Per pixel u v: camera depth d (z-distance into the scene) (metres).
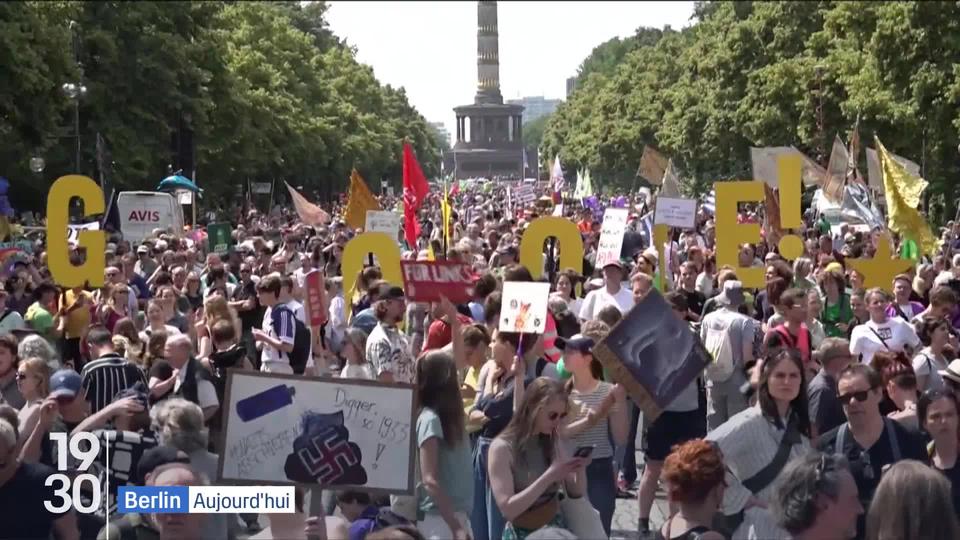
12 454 9.60
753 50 72.88
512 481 9.87
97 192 20.59
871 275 21.09
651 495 14.11
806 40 69.94
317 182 117.94
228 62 83.06
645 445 14.24
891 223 26.88
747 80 73.00
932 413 9.57
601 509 12.61
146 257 30.00
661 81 123.94
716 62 74.62
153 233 37.94
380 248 23.19
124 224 44.28
